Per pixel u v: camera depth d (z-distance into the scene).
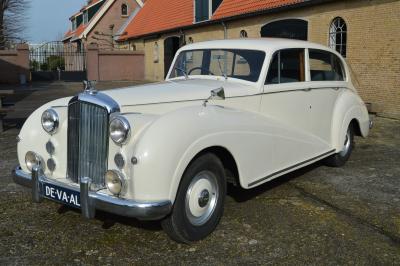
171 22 27.50
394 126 10.42
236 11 19.94
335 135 6.12
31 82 29.38
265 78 4.89
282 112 5.12
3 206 4.83
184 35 25.52
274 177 4.87
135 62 32.59
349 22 13.41
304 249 3.86
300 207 4.85
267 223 4.41
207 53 5.40
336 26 14.22
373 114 12.74
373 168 6.44
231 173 4.44
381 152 7.51
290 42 5.41
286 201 5.04
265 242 3.99
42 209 4.75
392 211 4.75
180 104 4.29
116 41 38.97
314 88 5.62
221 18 20.41
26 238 4.05
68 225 4.34
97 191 3.73
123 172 3.61
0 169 6.30
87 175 3.91
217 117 4.09
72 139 4.00
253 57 5.00
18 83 28.70
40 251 3.80
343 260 3.67
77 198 3.77
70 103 3.97
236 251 3.82
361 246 3.92
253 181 4.51
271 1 17.59
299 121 5.39
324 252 3.80
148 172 3.47
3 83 28.55
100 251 3.82
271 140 4.77
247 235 4.13
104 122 3.75
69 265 3.58
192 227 3.90
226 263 3.62
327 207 4.85
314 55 5.72
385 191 5.40
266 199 5.10
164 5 31.42
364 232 4.20
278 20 16.86
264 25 17.78
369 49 12.79
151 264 3.60
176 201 3.72
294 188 5.50
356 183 5.71
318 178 5.93
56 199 3.93
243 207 4.84
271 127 4.79
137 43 34.22
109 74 32.16
